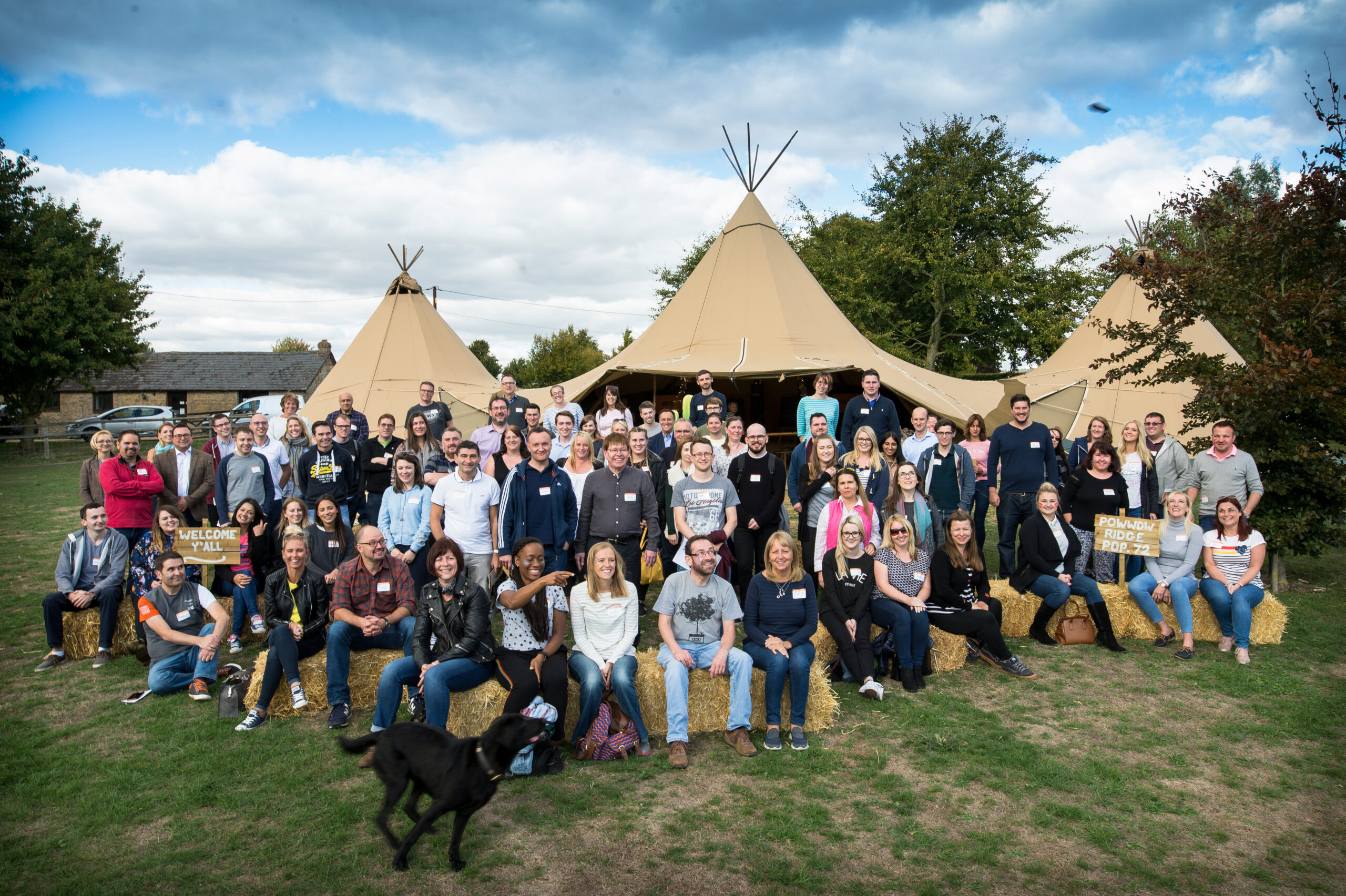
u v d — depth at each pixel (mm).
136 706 5215
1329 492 7488
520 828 3781
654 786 4207
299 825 3785
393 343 18906
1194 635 6605
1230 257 8195
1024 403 7523
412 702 4797
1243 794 4039
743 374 13938
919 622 5598
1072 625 6445
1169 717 4996
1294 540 7688
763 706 4953
